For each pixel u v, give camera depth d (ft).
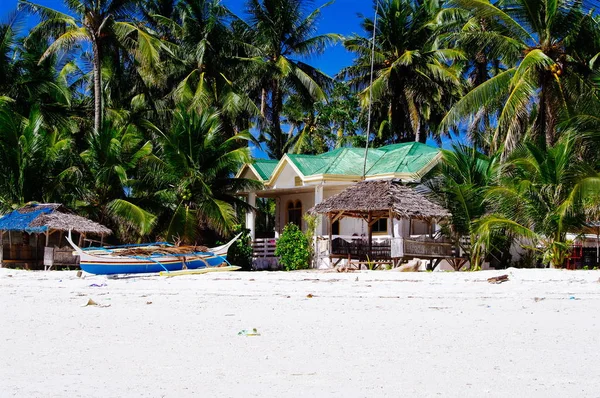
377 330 31.50
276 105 145.48
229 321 35.19
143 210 97.66
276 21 140.46
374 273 74.33
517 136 92.32
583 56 95.30
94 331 31.91
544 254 79.66
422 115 148.97
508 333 30.14
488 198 81.76
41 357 25.52
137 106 134.92
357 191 85.46
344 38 144.36
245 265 104.17
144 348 27.30
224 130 138.51
